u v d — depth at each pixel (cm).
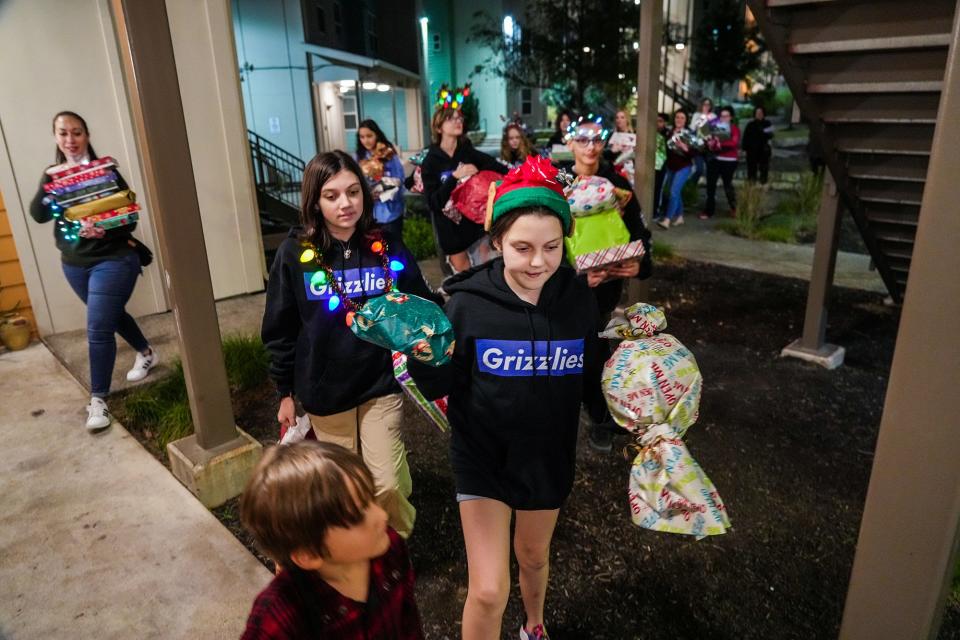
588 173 311
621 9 1202
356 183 227
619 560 270
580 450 356
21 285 510
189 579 261
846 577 260
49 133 497
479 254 404
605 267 281
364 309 164
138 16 255
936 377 133
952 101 121
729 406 405
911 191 429
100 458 352
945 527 139
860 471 335
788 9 352
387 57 2427
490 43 1463
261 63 1620
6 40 470
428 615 242
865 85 359
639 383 176
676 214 991
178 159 278
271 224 824
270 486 110
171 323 550
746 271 714
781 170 1530
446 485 327
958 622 237
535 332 175
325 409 242
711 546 279
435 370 168
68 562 271
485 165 460
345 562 115
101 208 372
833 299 615
